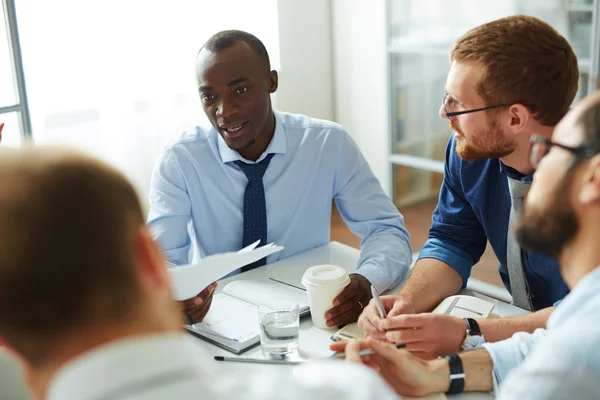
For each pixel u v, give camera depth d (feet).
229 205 6.94
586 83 10.66
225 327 5.06
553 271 5.67
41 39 11.05
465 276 6.07
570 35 10.75
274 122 7.04
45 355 1.91
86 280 1.87
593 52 10.46
